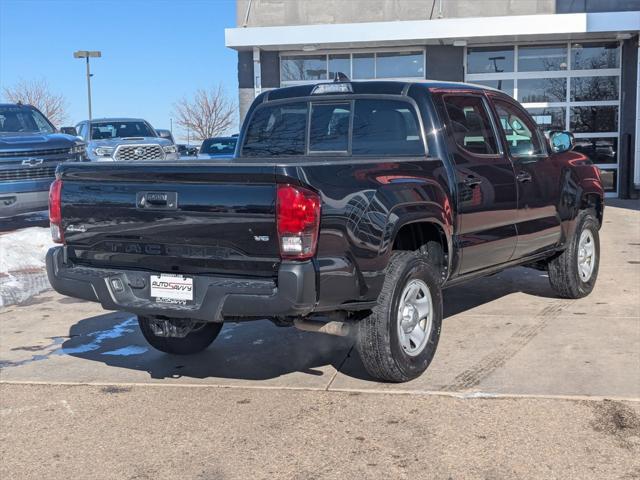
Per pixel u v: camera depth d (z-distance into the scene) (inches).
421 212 192.5
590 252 294.5
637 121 674.8
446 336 241.8
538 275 343.9
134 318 285.7
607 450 153.5
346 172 175.0
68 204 194.5
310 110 240.1
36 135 523.8
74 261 199.5
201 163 176.1
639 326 247.4
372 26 665.6
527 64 703.1
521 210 244.2
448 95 224.4
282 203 161.5
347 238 171.2
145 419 178.2
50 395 197.2
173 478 147.0
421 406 180.1
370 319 187.2
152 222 179.5
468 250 217.8
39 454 159.9
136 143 626.2
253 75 726.5
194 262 176.2
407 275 190.4
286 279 161.8
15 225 547.2
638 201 668.7
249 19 716.0
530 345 228.7
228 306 169.3
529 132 263.0
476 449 155.4
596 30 640.4
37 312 298.2
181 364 223.3
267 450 158.4
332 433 166.1
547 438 159.8
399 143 220.7
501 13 684.1
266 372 212.5
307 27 674.2
